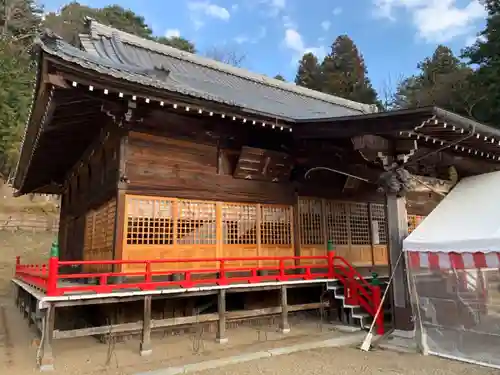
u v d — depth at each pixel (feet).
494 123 85.56
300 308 31.27
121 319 26.91
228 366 21.44
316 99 64.95
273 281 29.22
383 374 19.77
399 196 28.17
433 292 29.40
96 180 33.83
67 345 26.32
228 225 31.99
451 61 129.59
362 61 163.63
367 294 30.71
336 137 29.01
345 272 32.81
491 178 29.94
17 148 109.19
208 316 25.63
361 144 26.96
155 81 24.85
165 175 28.99
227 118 28.86
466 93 93.56
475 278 30.45
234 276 31.45
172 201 29.25
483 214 24.31
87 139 35.99
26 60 139.13
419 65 149.89
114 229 26.68
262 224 33.99
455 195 29.63
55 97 22.99
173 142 29.76
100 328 21.75
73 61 19.95
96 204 33.06
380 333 28.40
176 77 41.68
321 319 32.58
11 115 108.06
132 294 22.43
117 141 28.12
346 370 20.49
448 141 27.48
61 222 58.29
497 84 81.10
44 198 127.24
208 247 30.48
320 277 32.53
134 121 27.07
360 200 42.11
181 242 29.19
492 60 84.64
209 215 31.04
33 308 31.71
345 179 40.09
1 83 108.17
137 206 27.55
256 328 31.58
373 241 42.60
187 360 22.22
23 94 116.57
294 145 35.19
